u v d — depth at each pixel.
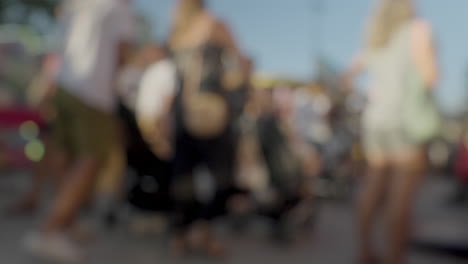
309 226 4.51
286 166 4.08
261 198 4.14
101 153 3.01
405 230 3.03
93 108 2.99
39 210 4.53
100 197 4.55
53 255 2.89
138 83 3.89
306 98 6.05
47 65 3.18
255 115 4.24
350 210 5.98
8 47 6.77
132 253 3.36
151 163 3.93
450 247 3.56
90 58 3.01
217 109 3.33
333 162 6.50
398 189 3.02
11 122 6.06
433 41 2.93
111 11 3.06
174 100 3.42
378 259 3.31
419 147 2.96
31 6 11.80
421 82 2.94
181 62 3.43
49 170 4.62
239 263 3.30
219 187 3.45
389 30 3.14
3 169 6.28
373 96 3.19
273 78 4.54
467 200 7.53
